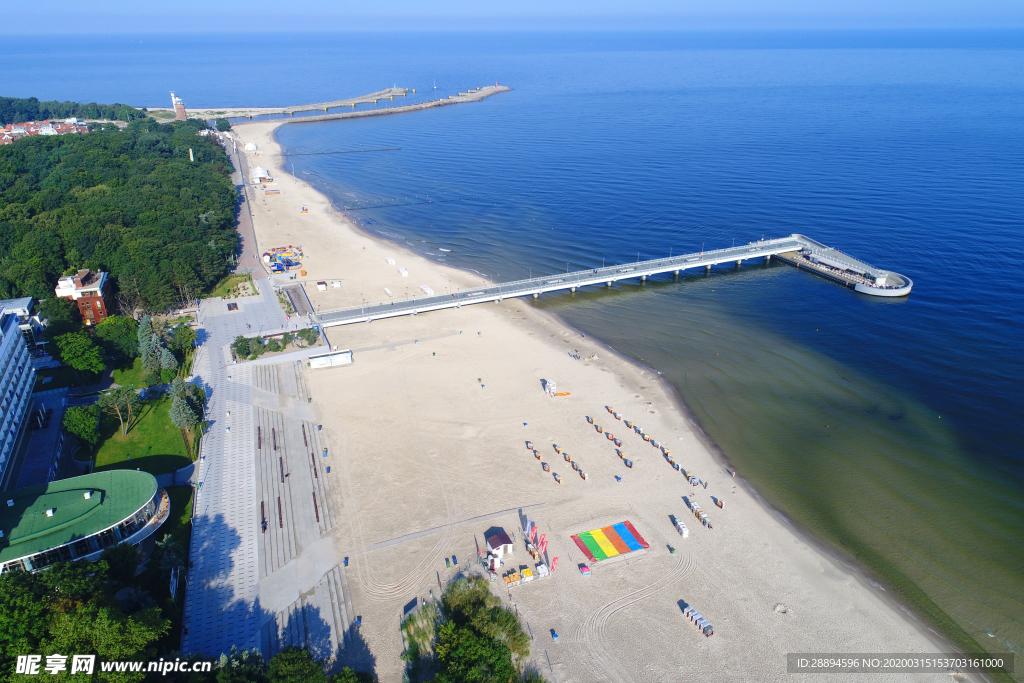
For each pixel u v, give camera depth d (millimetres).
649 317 186875
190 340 156875
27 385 125750
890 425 133375
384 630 86812
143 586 88938
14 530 88438
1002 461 121000
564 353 165500
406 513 108312
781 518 109688
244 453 121938
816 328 176375
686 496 114062
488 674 75750
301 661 74875
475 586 92938
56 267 182875
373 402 140875
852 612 92000
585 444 127562
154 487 99000
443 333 175375
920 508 111062
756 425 135125
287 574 95375
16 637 67750
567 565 98562
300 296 194375
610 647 85250
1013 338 163125
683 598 93375
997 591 95188
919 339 166000
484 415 136750
